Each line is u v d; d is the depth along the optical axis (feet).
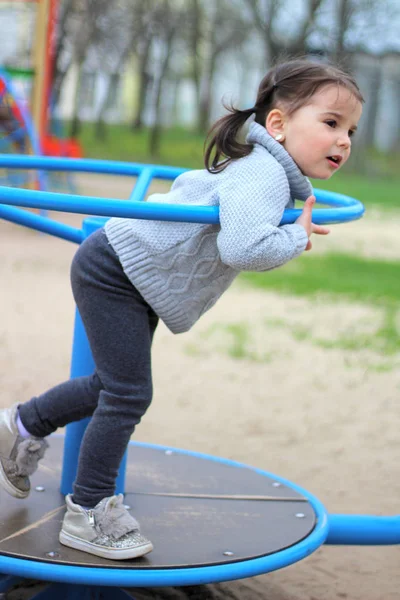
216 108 130.21
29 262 30.91
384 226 52.44
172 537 8.40
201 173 8.15
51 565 7.55
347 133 8.11
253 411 16.34
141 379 8.07
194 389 17.38
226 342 21.36
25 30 61.16
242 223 7.36
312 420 16.07
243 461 13.76
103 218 9.49
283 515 9.23
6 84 35.63
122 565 7.64
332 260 38.09
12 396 15.74
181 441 14.44
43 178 38.47
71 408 8.51
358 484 13.19
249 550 8.20
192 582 7.63
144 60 116.26
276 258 7.43
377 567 10.69
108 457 8.01
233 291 28.91
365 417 16.46
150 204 7.22
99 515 7.86
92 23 98.12
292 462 13.92
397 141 117.70
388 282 32.89
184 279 8.00
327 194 10.09
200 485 10.04
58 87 86.53
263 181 7.60
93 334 8.08
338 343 22.06
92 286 8.03
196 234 7.90
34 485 9.55
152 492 9.69
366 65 114.32
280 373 18.97
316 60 8.75
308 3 101.24
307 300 28.07
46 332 20.77
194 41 115.55
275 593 9.86
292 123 8.01
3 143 39.24
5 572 7.63
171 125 131.64
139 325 8.06
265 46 110.63
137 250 7.88
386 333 23.49
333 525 9.48
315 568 10.57
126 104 136.98
